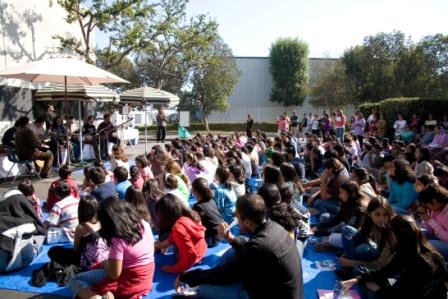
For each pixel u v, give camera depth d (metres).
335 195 6.26
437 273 3.03
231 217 5.81
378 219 4.05
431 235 4.77
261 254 2.72
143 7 18.20
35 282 4.22
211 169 8.12
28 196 5.40
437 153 11.77
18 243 4.51
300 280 2.82
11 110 13.41
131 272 3.38
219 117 38.78
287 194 4.73
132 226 3.36
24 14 14.22
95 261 3.97
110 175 7.19
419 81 28.62
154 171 7.89
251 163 9.83
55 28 16.42
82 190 6.94
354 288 4.14
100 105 23.31
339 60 34.34
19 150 9.59
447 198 4.53
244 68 40.25
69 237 5.34
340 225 5.42
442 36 28.67
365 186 5.73
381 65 29.92
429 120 16.64
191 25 23.52
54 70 7.99
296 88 37.75
